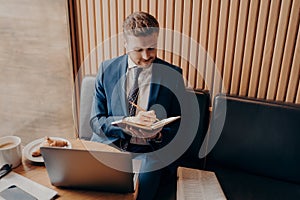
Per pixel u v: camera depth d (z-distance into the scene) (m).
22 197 1.02
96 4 1.83
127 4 1.76
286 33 1.53
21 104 2.26
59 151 0.97
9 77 2.19
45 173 1.16
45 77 2.11
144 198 1.28
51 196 1.03
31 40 2.02
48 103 2.20
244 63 1.65
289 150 1.54
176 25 1.71
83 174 1.01
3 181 1.10
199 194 1.40
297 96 1.60
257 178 1.60
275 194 1.47
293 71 1.57
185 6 1.66
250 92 1.69
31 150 1.28
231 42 1.64
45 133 2.32
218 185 1.49
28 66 2.11
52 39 1.97
